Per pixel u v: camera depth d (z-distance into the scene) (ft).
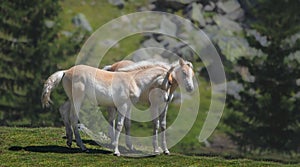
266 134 183.83
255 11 200.95
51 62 186.91
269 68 186.91
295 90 186.19
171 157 91.45
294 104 184.34
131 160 88.63
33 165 84.53
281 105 183.62
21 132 100.94
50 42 189.57
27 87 184.34
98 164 85.76
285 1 196.34
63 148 93.15
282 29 191.72
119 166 85.56
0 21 187.73
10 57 186.91
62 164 85.15
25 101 182.19
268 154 184.24
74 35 192.75
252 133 184.85
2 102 182.19
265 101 185.26
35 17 188.65
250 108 186.70
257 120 185.98
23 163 85.15
